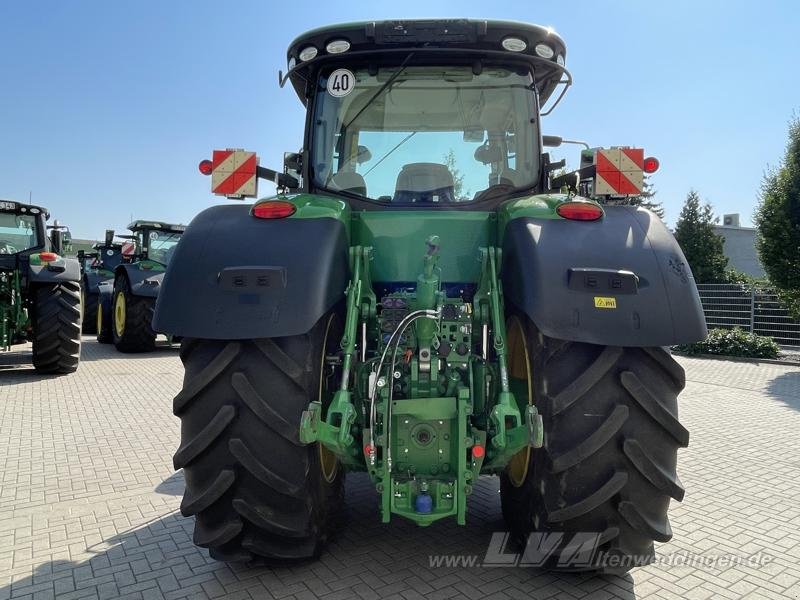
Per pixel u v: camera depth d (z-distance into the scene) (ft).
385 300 9.25
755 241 43.47
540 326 7.86
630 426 7.98
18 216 30.17
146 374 29.37
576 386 7.89
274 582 9.18
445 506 8.27
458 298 9.86
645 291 8.02
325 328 8.92
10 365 31.58
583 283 7.98
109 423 19.60
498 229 10.03
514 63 11.25
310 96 11.66
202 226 9.04
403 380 8.78
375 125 11.34
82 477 14.32
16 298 27.94
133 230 40.98
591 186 10.69
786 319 48.73
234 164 10.75
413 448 8.52
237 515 8.36
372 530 11.07
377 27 10.57
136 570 9.68
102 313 42.55
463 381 8.81
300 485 8.28
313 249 8.51
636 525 8.04
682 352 44.42
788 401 25.25
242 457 8.06
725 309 52.34
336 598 8.71
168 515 12.05
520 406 9.27
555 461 7.89
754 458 16.60
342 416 8.02
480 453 8.32
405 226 10.08
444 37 10.59
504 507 10.43
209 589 9.02
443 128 11.28
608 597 8.86
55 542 10.79
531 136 11.32
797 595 9.09
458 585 9.09
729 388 28.63
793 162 39.75
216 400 8.23
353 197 11.28
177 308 8.18
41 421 19.80
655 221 9.03
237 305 8.03
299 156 11.98
